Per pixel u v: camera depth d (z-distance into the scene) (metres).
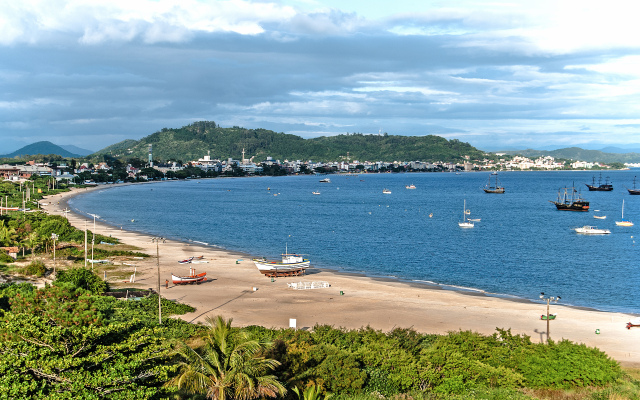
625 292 99.75
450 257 137.75
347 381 46.44
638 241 167.12
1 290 55.69
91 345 35.31
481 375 50.03
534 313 82.50
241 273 111.44
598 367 50.59
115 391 34.03
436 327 73.81
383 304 86.19
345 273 115.62
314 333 60.16
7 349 33.62
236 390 36.78
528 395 46.66
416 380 48.97
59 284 42.22
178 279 99.12
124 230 183.12
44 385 33.03
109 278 103.06
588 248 153.12
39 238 126.19
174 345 39.94
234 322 74.88
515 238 174.12
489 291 99.56
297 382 43.88
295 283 99.50
